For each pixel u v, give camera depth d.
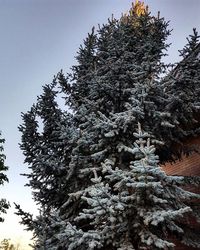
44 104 7.95
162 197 5.31
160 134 6.61
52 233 6.32
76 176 6.75
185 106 6.60
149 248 5.28
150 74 6.74
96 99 7.61
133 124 6.18
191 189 7.97
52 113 7.90
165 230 5.38
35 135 7.74
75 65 8.73
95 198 4.70
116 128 6.10
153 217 4.80
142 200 5.11
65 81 8.40
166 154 7.38
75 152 6.45
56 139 7.71
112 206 4.76
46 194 7.48
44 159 6.96
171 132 6.93
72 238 5.04
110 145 6.34
